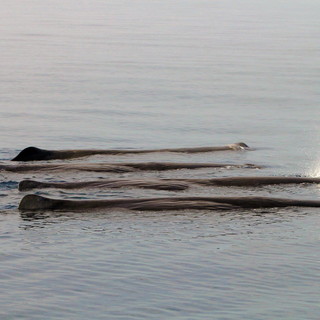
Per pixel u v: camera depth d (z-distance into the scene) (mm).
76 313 21453
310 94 76250
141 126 57969
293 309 21875
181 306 21969
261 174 42062
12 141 51750
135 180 37750
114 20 174875
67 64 97250
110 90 76312
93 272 24609
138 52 112062
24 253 26484
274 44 128250
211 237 28719
